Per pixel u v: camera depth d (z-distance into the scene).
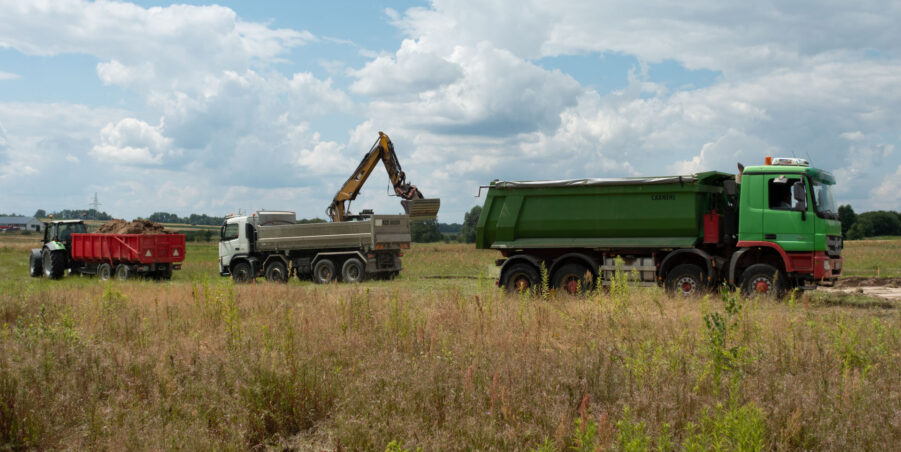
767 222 14.54
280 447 5.17
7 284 19.44
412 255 41.69
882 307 13.66
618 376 6.13
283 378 5.85
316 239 23.84
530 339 8.03
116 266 25.95
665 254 15.53
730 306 6.97
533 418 5.21
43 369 6.29
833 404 5.32
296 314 10.57
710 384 5.91
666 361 6.51
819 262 14.12
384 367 6.42
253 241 25.33
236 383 5.83
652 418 5.04
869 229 129.88
